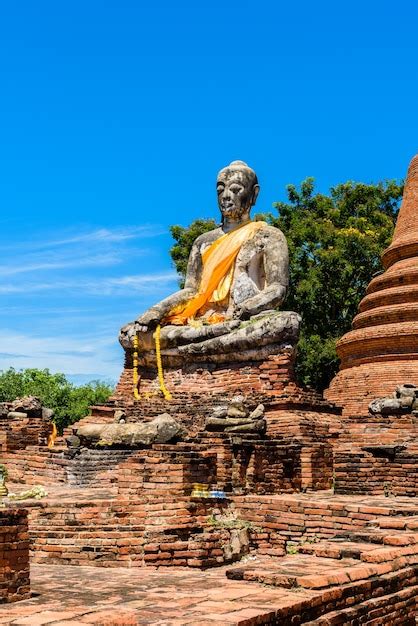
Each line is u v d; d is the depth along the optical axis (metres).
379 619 9.79
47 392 58.03
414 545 11.81
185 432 19.64
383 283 36.25
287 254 29.84
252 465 19.78
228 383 27.86
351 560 10.91
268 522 16.44
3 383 58.81
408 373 32.97
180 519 15.30
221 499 16.62
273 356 26.94
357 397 33.22
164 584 11.29
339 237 48.31
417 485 19.50
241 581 9.89
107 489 18.53
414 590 10.69
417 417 23.28
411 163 38.78
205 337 28.30
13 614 9.07
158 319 29.55
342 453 20.59
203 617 8.27
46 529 14.62
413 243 36.34
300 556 11.55
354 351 35.28
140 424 20.12
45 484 20.56
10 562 10.37
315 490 21.98
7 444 23.66
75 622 8.12
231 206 31.06
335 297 49.31
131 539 14.36
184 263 52.78
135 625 8.05
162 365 29.48
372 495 19.80
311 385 48.84
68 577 12.29
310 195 54.84
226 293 30.20
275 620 8.48
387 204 55.09
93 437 20.61
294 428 22.98
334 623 9.02
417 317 34.34
